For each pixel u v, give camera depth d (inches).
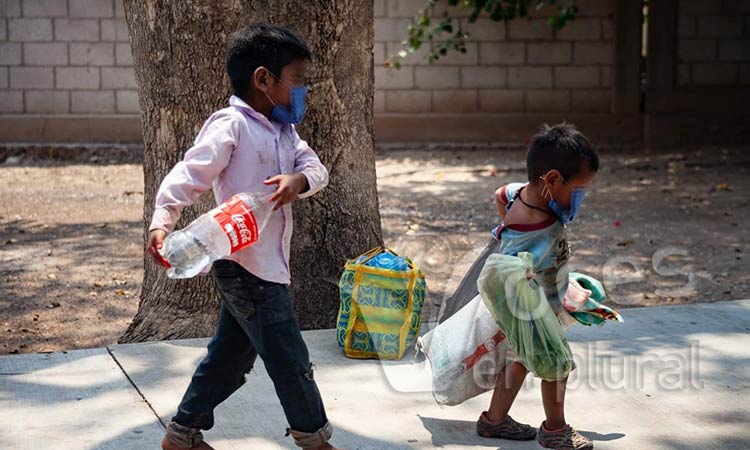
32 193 569.9
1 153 702.5
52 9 713.6
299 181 159.0
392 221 481.4
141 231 465.7
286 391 163.9
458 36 685.9
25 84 719.7
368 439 192.1
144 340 262.1
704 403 211.5
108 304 338.0
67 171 654.5
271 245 162.6
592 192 568.4
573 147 177.0
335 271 266.1
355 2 263.6
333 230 265.6
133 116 725.3
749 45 743.7
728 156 695.1
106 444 187.8
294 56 162.9
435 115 747.4
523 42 741.9
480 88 746.2
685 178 617.6
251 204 156.6
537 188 180.9
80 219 494.3
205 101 256.4
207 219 153.3
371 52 272.8
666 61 743.7
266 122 162.9
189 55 255.0
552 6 737.0
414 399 212.7
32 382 220.5
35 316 321.7
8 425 196.1
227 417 201.5
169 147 260.5
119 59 720.3
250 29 164.6
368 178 273.0
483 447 188.7
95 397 212.1
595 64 745.6
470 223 478.3
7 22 713.6
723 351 244.4
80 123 722.8
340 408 207.6
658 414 205.6
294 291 264.2
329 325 265.7
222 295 164.4
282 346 162.4
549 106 749.9
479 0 658.8
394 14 734.5
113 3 714.8
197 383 170.2
